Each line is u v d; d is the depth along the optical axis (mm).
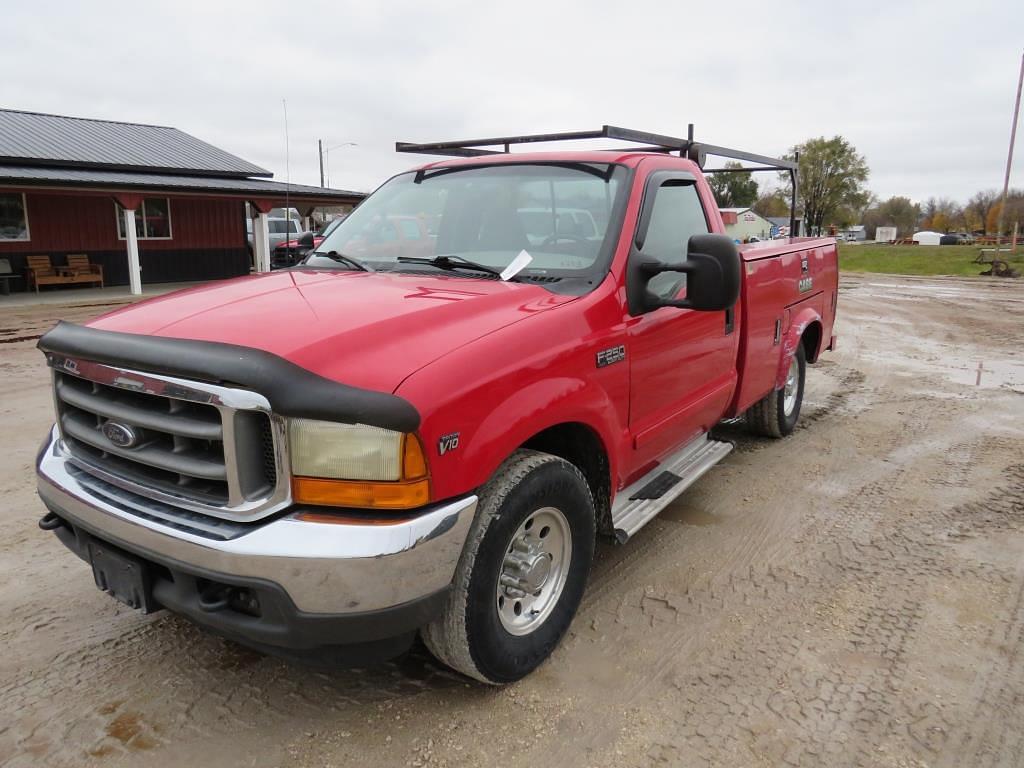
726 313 4363
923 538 4336
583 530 3096
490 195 3822
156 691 2926
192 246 22625
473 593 2586
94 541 2686
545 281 3287
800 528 4488
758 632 3352
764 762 2557
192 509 2412
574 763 2555
